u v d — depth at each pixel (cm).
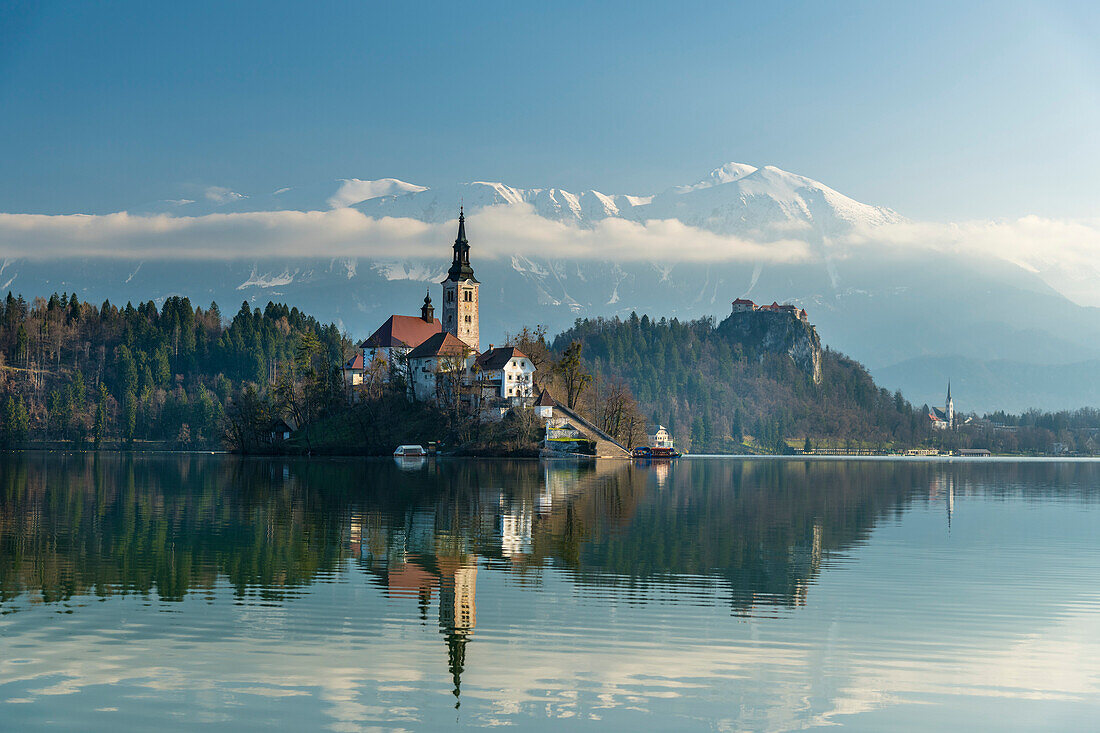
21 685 3591
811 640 4247
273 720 3284
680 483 14975
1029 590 5341
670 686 3641
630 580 5516
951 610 4816
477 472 17200
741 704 3475
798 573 5825
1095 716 3403
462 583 5400
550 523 8350
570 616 4622
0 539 7081
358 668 3809
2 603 4834
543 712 3381
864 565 6156
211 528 7825
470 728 3238
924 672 3834
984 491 13900
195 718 3294
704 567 6000
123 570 5741
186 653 3984
